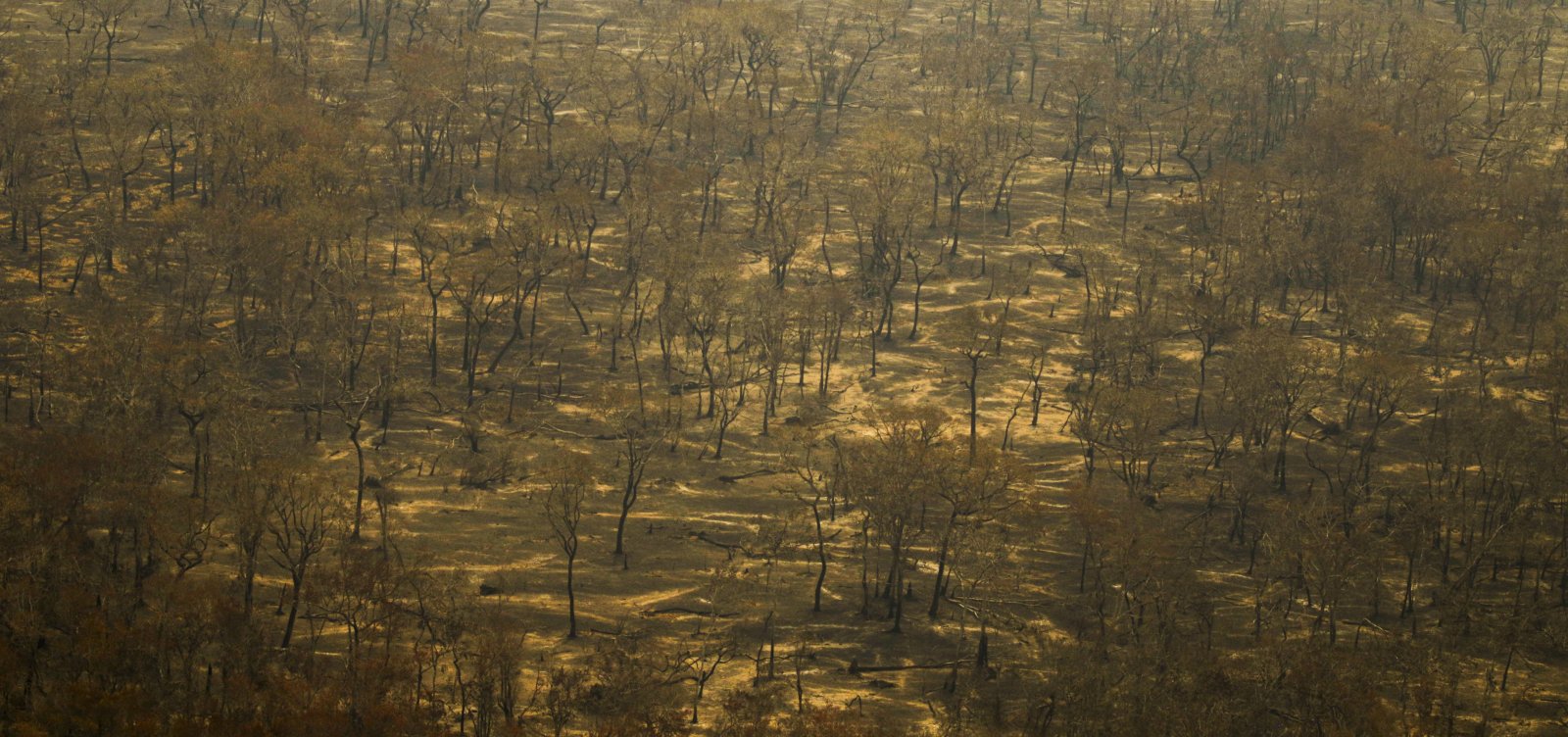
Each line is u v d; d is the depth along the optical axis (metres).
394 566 165.50
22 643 131.75
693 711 148.38
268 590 166.00
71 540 149.62
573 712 141.88
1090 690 139.38
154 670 129.62
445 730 130.25
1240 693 142.38
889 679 160.38
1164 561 172.25
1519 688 163.62
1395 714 145.62
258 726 116.50
